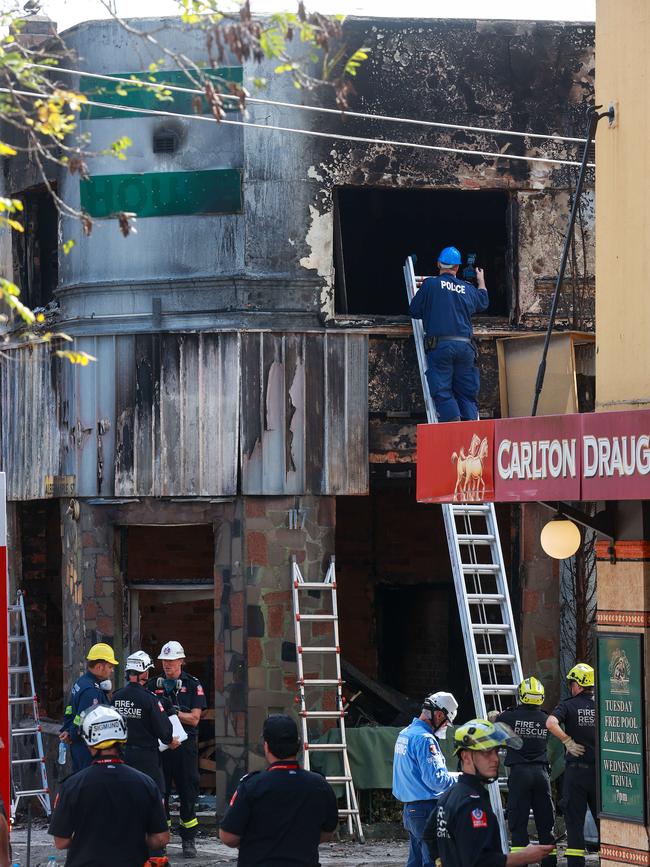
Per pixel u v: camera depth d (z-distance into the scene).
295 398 33.16
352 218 41.41
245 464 32.88
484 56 34.22
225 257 33.31
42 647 38.50
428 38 34.03
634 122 23.34
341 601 41.91
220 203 33.38
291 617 32.78
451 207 40.97
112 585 33.94
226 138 33.41
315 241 33.59
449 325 32.09
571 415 21.41
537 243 34.25
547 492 21.75
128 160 33.78
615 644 23.33
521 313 34.09
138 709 27.58
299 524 33.03
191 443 33.19
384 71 33.84
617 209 23.59
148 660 28.06
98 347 33.91
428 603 42.34
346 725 36.88
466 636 30.17
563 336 32.75
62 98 18.89
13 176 37.03
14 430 36.31
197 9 19.28
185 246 33.50
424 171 34.00
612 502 23.47
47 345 35.09
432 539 42.06
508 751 27.25
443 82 34.06
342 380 33.38
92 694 28.98
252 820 16.66
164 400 33.38
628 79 23.48
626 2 23.53
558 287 25.19
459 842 15.98
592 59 34.59
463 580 30.69
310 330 33.28
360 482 33.22
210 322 33.34
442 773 23.03
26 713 37.41
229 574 32.88
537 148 34.28
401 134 33.88
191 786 29.81
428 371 32.47
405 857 29.23
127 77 33.69
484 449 22.91
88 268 34.09
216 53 33.19
